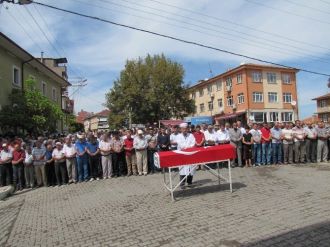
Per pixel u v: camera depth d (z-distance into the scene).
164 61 49.53
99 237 6.92
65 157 14.21
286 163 15.98
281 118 55.66
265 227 6.46
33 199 11.74
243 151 15.67
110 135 15.09
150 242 6.30
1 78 21.38
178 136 11.26
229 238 6.07
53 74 31.47
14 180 14.19
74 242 6.80
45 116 21.53
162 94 48.94
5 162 14.18
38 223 8.55
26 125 20.50
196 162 9.59
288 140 15.97
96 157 14.60
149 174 14.74
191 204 8.84
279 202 8.23
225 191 10.07
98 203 10.01
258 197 8.96
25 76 25.67
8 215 9.79
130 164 14.88
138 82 48.97
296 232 6.03
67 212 9.36
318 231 5.98
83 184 13.65
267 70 55.06
